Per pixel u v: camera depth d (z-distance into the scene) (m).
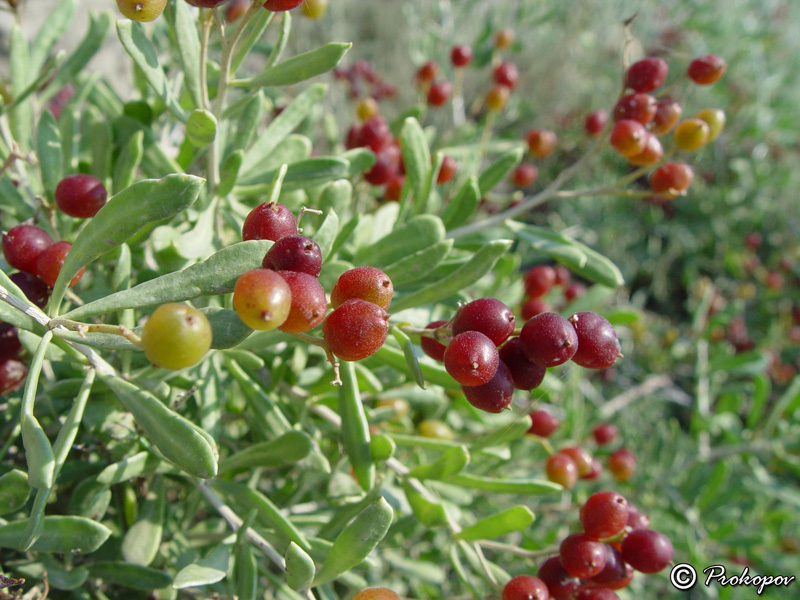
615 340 0.10
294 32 0.36
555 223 0.41
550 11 0.37
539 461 0.22
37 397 0.13
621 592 0.23
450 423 0.22
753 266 0.41
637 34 0.49
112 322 0.13
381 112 0.44
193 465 0.09
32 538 0.09
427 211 0.19
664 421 0.36
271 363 0.16
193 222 0.14
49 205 0.13
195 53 0.12
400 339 0.12
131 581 0.12
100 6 0.33
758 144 0.46
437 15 0.40
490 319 0.09
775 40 0.50
